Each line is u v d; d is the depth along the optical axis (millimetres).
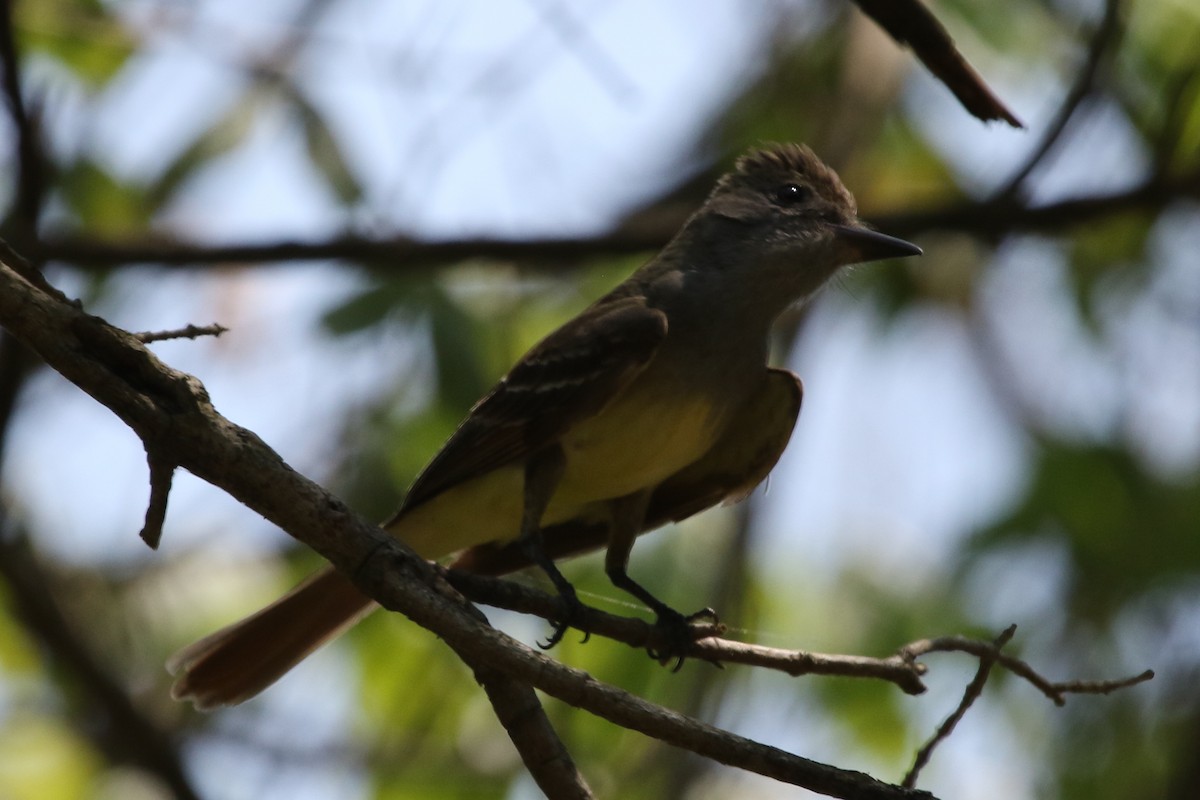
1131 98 10953
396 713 11023
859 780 4938
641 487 8375
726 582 9953
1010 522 11992
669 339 8305
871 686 11117
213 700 7645
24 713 11656
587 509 8625
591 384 7961
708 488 8859
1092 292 12648
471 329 10648
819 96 12578
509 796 10648
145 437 5070
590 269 11672
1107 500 12031
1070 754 11516
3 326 5020
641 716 4957
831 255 8828
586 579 10367
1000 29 11070
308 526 5176
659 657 6562
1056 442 12234
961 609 11688
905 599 11664
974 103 6574
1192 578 11820
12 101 8875
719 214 8766
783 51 12680
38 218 9469
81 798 11461
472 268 10891
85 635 9742
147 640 11422
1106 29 9430
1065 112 9742
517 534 8445
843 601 11617
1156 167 10125
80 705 11609
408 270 10383
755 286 8578
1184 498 12133
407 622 11000
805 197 8891
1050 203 10242
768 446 8734
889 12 6336
